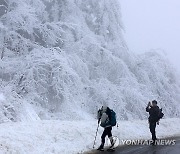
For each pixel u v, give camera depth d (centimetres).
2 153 836
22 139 980
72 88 2114
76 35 2427
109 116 1077
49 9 2570
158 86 2875
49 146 996
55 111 2072
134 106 2409
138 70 2752
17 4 2169
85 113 2175
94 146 1118
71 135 1159
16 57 2116
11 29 2092
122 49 2644
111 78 2480
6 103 1634
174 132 1725
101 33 2688
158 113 1300
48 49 2045
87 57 2372
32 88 1961
